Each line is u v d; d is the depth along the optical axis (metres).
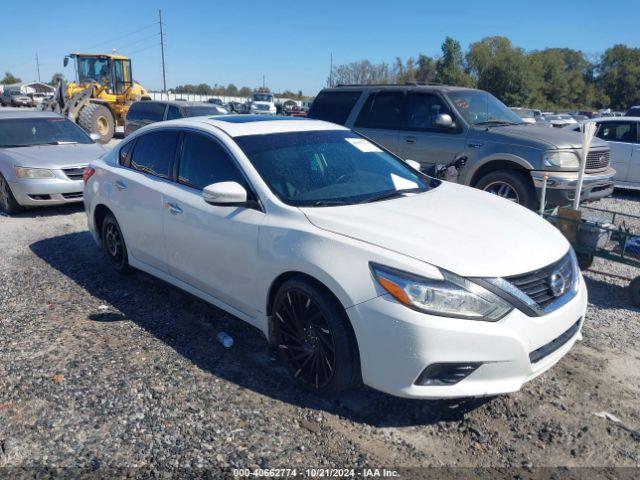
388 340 2.89
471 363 2.84
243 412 3.18
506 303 2.87
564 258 3.34
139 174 4.80
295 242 3.31
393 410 3.25
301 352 3.41
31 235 6.96
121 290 5.03
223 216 3.79
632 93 76.25
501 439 3.00
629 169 10.32
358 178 4.04
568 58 81.50
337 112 8.73
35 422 3.07
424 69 63.00
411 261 2.92
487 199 4.05
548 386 3.49
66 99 20.11
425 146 7.66
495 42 63.16
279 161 3.91
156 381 3.48
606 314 4.65
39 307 4.63
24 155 8.07
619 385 3.52
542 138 6.85
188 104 15.42
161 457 2.80
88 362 3.70
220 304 4.05
